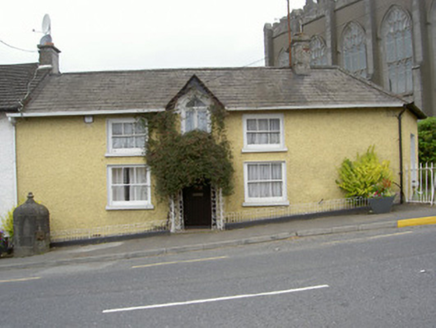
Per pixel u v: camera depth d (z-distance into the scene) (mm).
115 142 14062
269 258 8727
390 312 5164
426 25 35094
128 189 14055
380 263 7422
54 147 13906
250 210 13820
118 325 5383
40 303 6711
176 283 7281
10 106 13672
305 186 14008
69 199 13852
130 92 14648
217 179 12711
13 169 13883
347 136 14188
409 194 14414
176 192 13156
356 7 41531
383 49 39125
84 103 14031
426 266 7012
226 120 13758
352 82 15141
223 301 6012
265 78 15312
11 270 10609
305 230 11305
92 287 7551
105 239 13258
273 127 14180
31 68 16359
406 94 36469
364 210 13523
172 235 12984
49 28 16672
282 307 5586
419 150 20422
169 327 5172
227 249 10562
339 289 6172
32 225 12297
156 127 13602
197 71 15875
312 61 47188
